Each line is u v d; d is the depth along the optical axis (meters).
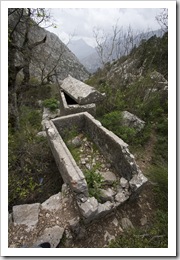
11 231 2.79
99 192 3.36
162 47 9.36
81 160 4.48
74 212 3.04
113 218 3.24
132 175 3.45
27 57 6.01
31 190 3.88
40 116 7.88
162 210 3.47
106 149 4.34
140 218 3.34
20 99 7.17
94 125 4.70
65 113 5.88
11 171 4.07
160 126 5.73
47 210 3.10
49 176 4.28
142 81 7.12
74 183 2.87
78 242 2.85
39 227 2.86
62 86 7.58
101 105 6.47
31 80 10.12
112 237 2.99
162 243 2.84
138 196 3.63
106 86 7.32
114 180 3.82
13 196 3.66
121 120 5.64
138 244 2.82
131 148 5.04
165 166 4.38
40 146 4.84
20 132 5.34
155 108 6.35
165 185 3.76
